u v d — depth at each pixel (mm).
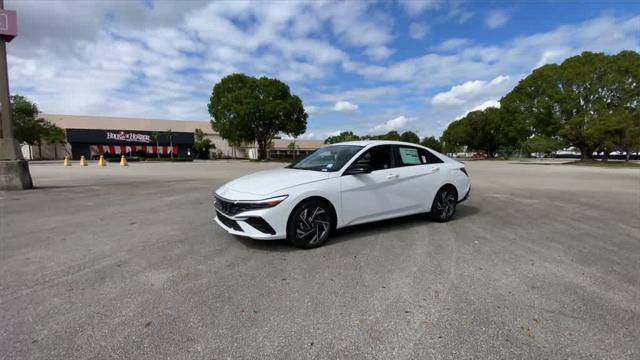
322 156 5457
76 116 66375
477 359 2158
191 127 79375
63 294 3045
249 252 4227
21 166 10523
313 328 2512
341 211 4637
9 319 2607
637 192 10656
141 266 3750
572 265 3828
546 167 29266
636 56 32750
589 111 33156
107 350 2232
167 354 2193
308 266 3748
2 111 10242
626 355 2191
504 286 3248
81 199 8602
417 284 3287
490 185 12820
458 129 65312
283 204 4129
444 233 5199
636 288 3215
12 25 9797
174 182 13242
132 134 63188
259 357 2174
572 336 2406
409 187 5414
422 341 2355
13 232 5242
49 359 2125
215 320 2619
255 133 49344
